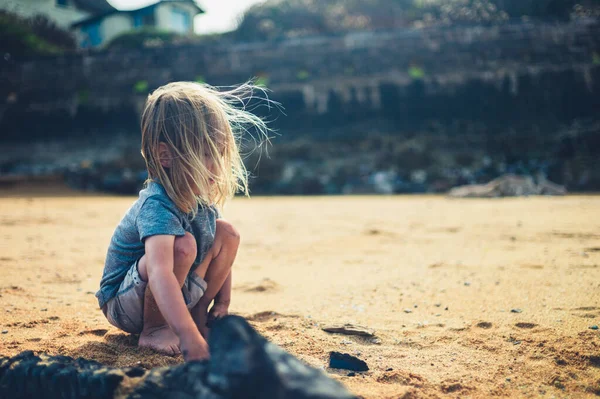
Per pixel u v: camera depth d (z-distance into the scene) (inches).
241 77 757.3
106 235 218.8
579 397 67.1
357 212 317.7
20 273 139.9
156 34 945.5
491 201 384.8
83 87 770.8
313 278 138.6
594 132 607.5
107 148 709.9
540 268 137.3
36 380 59.2
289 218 287.6
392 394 65.1
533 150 623.2
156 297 67.7
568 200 373.1
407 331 91.7
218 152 76.0
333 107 705.0
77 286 127.7
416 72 712.4
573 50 709.9
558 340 83.5
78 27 1164.5
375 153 645.9
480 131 667.4
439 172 602.9
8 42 847.7
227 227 82.1
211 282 83.4
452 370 74.8
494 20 747.4
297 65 751.7
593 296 107.6
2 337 85.9
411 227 237.5
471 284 124.0
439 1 964.0
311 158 644.1
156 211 71.8
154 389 52.2
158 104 74.2
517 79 679.7
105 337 86.6
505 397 67.1
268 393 41.4
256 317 100.9
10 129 743.1
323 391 40.4
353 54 748.0
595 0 825.5
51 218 279.9
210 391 44.9
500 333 89.1
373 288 124.2
